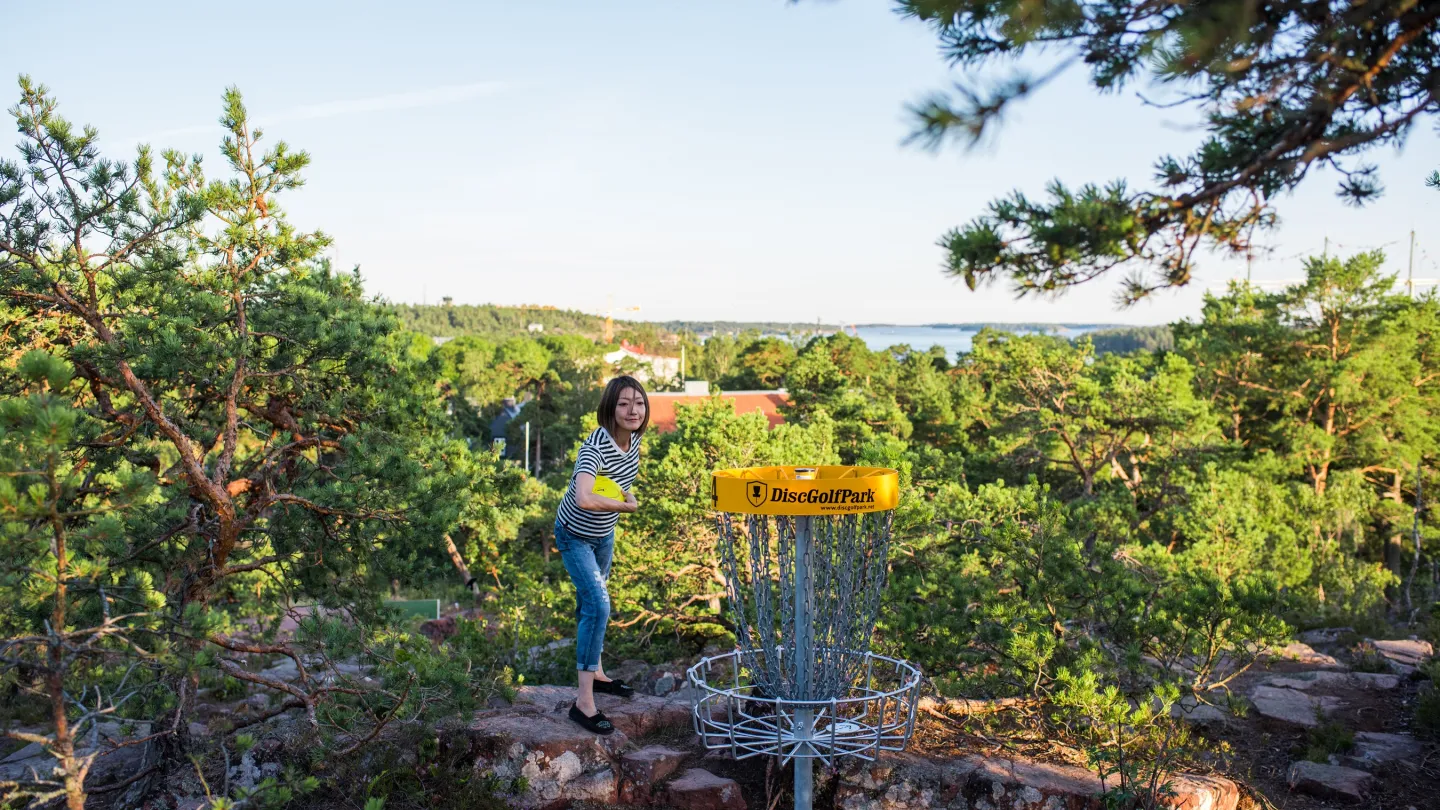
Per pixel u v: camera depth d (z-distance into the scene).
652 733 5.61
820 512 3.79
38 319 6.55
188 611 4.86
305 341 7.08
